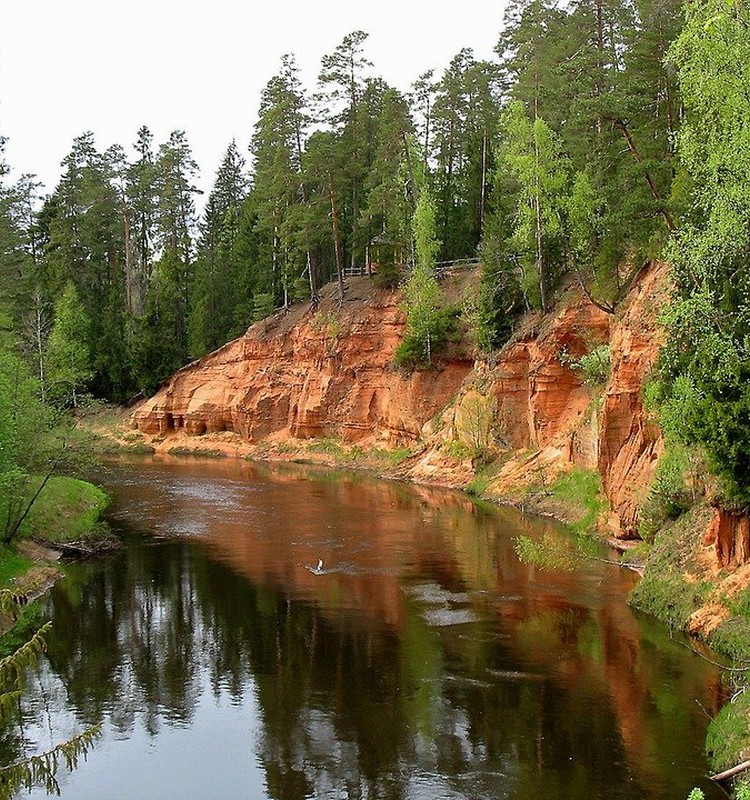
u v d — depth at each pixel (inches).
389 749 665.6
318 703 758.5
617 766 620.4
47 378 1845.5
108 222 3673.7
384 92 2903.5
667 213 1331.2
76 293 3309.5
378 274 2704.2
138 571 1255.5
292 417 2827.3
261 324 3088.1
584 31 1919.3
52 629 994.7
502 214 2137.1
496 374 1993.1
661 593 961.5
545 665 822.5
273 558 1315.2
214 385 3129.9
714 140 773.9
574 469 1670.8
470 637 912.3
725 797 569.9
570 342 1791.3
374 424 2613.2
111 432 3139.8
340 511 1732.3
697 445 909.8
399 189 2687.0
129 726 728.3
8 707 458.6
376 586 1133.7
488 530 1488.7
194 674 841.5
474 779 611.8
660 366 1083.9
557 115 1883.6
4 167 2133.4
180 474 2380.7
